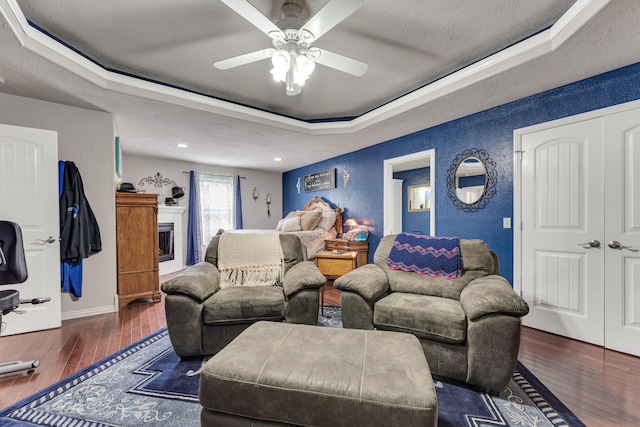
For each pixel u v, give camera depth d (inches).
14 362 78.8
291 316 83.8
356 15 77.4
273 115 146.0
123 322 114.3
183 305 79.6
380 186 179.6
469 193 130.6
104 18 77.9
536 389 69.4
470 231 130.3
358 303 82.1
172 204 228.4
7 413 60.2
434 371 71.5
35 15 76.3
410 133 158.1
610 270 91.7
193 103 121.3
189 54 96.0
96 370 77.3
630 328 87.8
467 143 131.3
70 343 94.7
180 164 240.5
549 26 81.7
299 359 49.6
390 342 56.5
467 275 89.4
